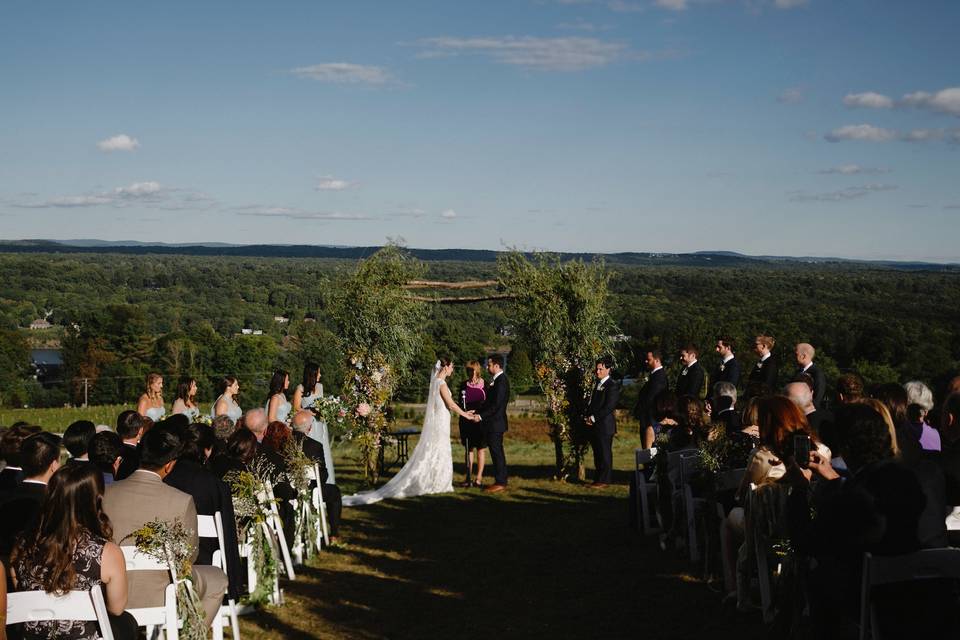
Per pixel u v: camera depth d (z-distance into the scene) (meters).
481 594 6.94
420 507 10.76
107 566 3.94
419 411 24.05
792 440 4.84
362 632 6.01
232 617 5.59
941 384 7.41
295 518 7.91
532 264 12.62
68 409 33.66
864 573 3.91
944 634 3.85
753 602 6.16
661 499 8.27
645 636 5.77
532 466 14.95
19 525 4.61
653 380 11.13
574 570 7.60
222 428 7.43
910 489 3.96
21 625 3.84
